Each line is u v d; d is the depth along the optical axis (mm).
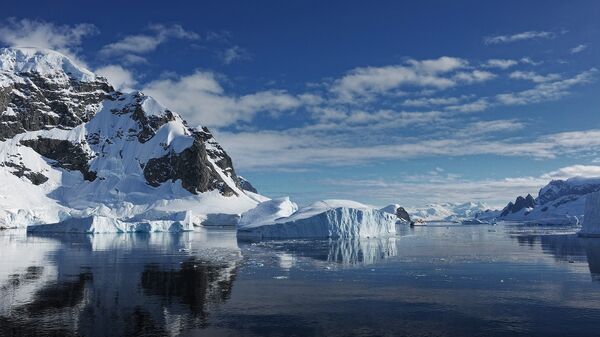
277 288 49969
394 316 38688
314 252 87875
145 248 98625
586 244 107875
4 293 46938
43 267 66125
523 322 37000
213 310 40281
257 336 33438
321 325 36062
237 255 82625
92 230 164000
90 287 50188
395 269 64000
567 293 47281
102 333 33844
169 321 36906
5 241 120500
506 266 66938
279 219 140250
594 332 34438
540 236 149375
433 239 133250
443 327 35719
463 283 52875
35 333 33812
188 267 66000
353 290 48781
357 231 132875
